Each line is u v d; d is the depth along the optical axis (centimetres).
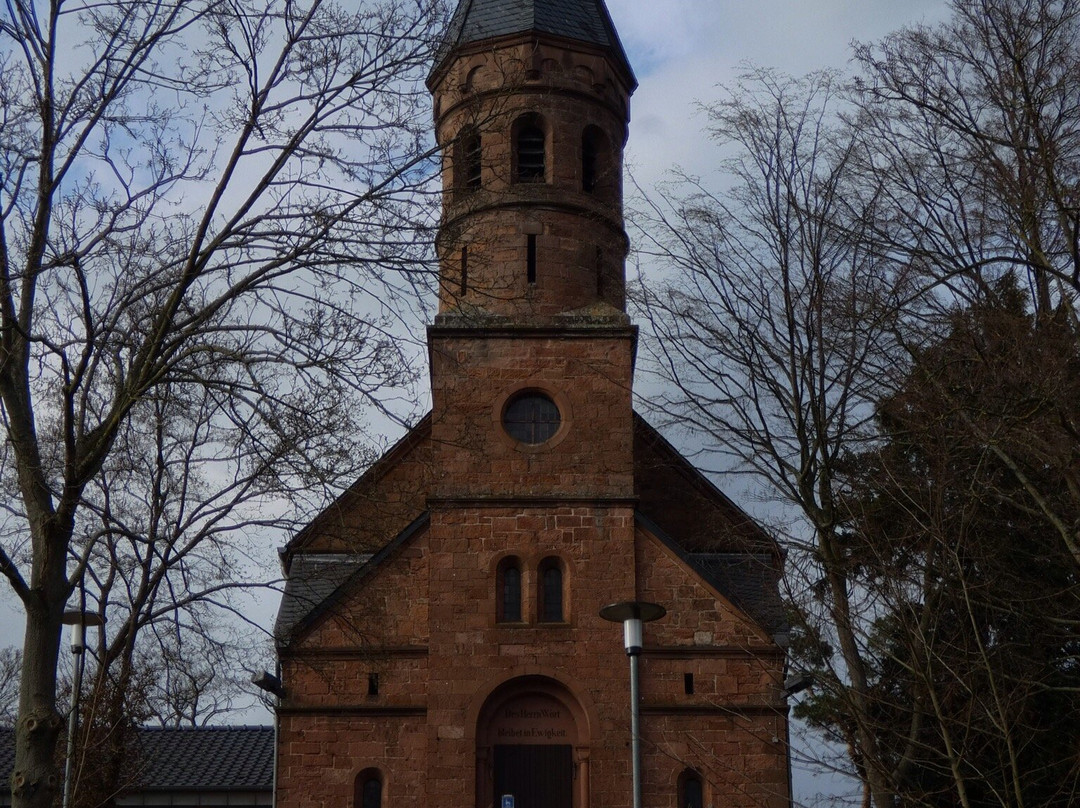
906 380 2495
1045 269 1997
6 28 1780
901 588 2381
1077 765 2350
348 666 2911
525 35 3319
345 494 2097
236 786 3356
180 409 2356
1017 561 2562
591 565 2980
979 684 2303
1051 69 2303
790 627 2950
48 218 1770
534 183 3238
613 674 2903
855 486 2500
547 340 3133
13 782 1591
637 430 3509
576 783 2866
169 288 2003
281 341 1819
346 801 2830
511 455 3052
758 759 2856
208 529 2072
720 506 3462
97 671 2930
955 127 2342
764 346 2727
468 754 2847
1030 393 2111
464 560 2975
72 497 1677
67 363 1705
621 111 3444
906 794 2212
